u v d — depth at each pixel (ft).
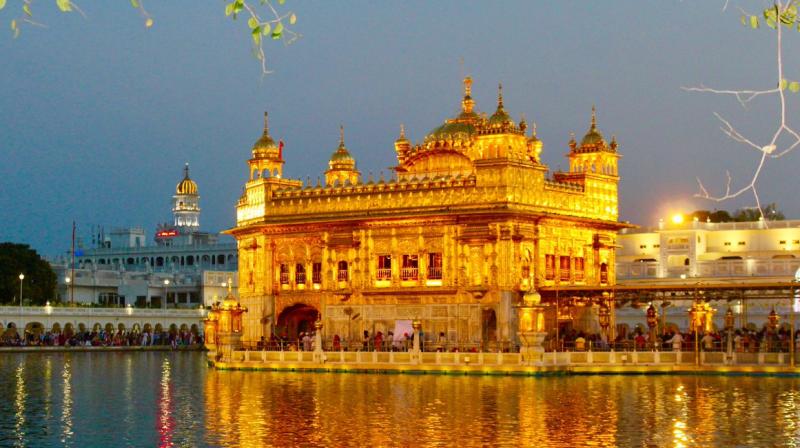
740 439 130.72
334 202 263.90
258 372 234.99
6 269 440.86
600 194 273.33
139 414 159.84
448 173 264.93
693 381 201.67
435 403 166.71
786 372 209.46
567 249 260.21
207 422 149.59
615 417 149.79
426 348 243.19
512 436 134.00
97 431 142.92
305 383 203.41
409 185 253.85
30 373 245.65
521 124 249.34
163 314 444.14
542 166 253.85
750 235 391.04
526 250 245.86
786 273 365.81
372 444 129.08
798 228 384.47
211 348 256.11
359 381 205.67
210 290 554.46
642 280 363.97
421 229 250.16
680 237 394.11
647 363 218.18
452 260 246.06
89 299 538.47
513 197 243.60
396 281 252.62
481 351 229.04
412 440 131.64
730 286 220.84
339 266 261.03
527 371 212.43
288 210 269.85
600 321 253.03
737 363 214.90
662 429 138.82
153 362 294.87
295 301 266.98
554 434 135.33
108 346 382.83
